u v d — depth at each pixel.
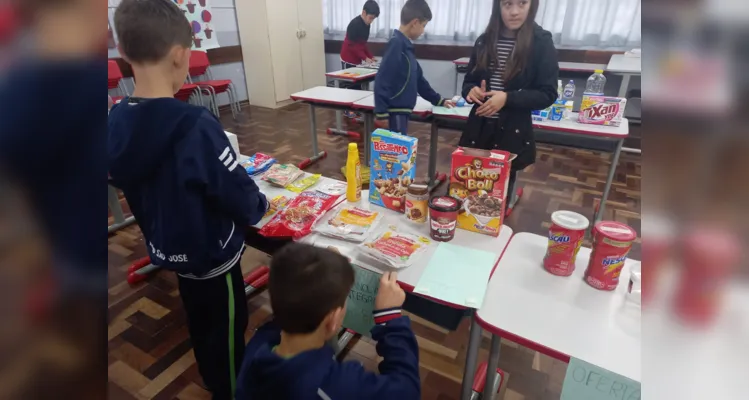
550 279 1.02
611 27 4.25
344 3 5.79
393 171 1.34
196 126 0.95
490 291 0.98
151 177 0.99
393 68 2.60
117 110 0.94
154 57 0.95
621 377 0.75
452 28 5.09
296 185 1.54
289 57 5.60
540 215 2.77
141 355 1.68
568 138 2.45
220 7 5.15
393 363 0.84
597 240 0.95
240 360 1.29
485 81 1.87
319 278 0.75
